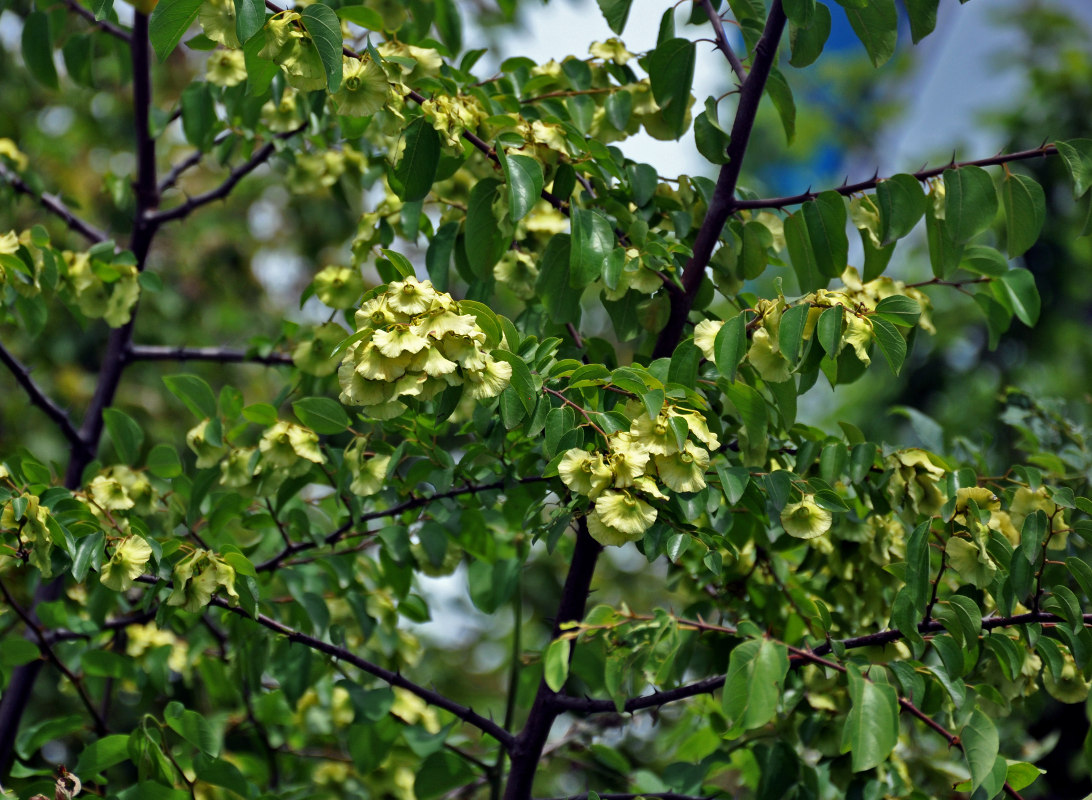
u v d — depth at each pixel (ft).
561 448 8.36
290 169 9.36
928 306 8.88
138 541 8.49
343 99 8.49
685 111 8.81
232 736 9.39
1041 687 8.86
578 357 8.74
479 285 8.82
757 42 8.76
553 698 8.71
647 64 8.81
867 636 8.51
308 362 9.09
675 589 9.12
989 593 8.48
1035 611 8.45
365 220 9.01
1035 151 8.57
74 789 8.56
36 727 8.92
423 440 8.73
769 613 8.96
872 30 8.60
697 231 8.93
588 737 9.36
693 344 8.50
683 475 8.34
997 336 8.90
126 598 9.37
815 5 8.65
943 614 8.43
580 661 9.00
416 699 9.38
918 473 8.65
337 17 8.37
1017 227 8.65
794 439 8.80
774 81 8.79
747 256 8.81
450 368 8.20
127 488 8.91
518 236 8.84
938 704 8.60
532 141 8.67
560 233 8.71
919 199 8.58
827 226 8.64
